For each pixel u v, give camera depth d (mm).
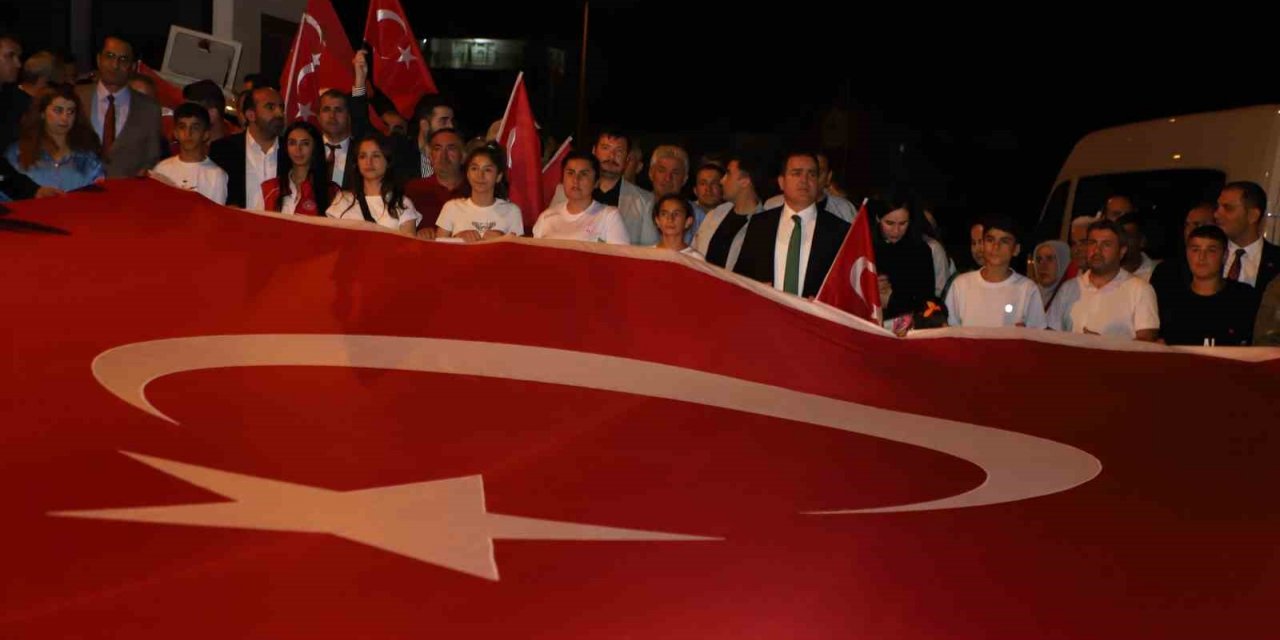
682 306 6152
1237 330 7090
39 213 6266
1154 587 3791
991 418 5559
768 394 5539
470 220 7180
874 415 5438
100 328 5359
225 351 5281
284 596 3225
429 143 8156
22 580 3205
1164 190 9961
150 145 8469
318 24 9203
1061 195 11477
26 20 13258
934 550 3928
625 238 7277
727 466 4574
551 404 5047
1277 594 3807
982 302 7188
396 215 7215
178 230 6297
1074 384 5973
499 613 3246
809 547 3857
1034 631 3439
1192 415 5699
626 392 5266
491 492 4117
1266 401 5879
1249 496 4711
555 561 3578
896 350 6160
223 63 12094
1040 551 4000
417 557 3525
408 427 4680
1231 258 7871
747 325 6082
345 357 5348
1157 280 7359
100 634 2977
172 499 3787
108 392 4699
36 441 4188
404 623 3146
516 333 5848
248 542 3521
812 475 4566
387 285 6098
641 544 3766
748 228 7055
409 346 5559
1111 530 4246
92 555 3369
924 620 3439
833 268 6531
